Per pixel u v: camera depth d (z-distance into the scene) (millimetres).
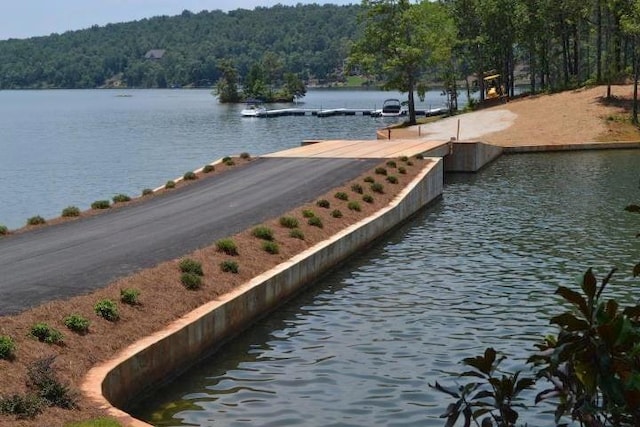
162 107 158125
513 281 20516
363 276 21344
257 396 12828
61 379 11094
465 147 45594
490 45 84375
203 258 17859
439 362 14414
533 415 11852
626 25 58375
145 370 12836
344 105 151875
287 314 17719
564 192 36938
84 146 69688
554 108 66875
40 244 19656
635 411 4438
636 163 47969
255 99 175000
